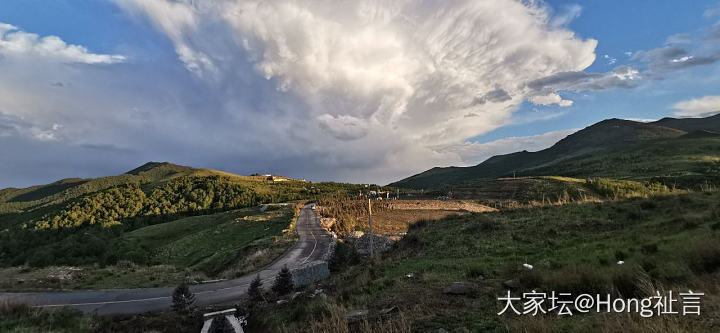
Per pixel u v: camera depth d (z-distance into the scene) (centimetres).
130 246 7319
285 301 1688
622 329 504
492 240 1902
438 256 1777
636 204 2088
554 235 1792
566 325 582
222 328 1653
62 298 2367
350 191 17762
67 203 14475
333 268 3431
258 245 4778
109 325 1773
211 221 9019
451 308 778
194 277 3150
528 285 887
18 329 1440
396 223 6819
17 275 2969
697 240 929
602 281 771
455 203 9056
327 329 753
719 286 612
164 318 1886
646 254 996
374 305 911
